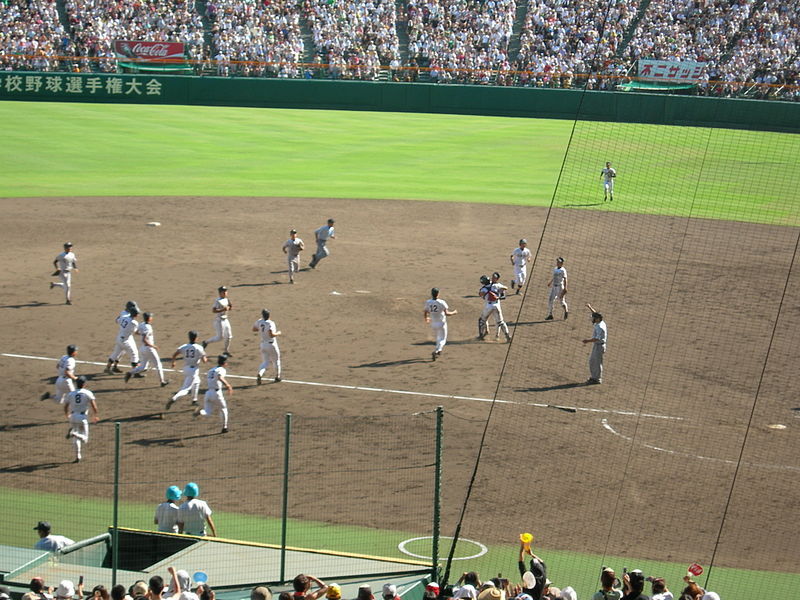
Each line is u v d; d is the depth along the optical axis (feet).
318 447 66.08
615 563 52.06
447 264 116.57
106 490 59.36
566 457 65.46
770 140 198.49
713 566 52.08
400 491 59.98
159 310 96.58
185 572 41.65
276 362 78.18
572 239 128.77
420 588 46.34
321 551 49.85
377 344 88.53
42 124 206.08
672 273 113.19
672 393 77.46
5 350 84.33
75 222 133.39
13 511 56.18
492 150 195.00
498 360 84.84
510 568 51.29
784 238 130.00
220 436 67.56
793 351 87.92
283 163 179.11
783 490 61.46
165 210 141.79
